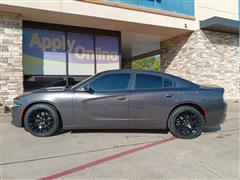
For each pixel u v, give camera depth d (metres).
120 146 4.57
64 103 5.06
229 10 11.77
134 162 3.77
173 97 5.12
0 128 5.86
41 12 8.14
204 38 11.05
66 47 9.82
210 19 10.37
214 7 11.38
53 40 9.59
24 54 9.05
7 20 8.07
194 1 10.92
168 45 12.95
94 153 4.18
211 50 11.24
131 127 5.21
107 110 5.10
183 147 4.52
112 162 3.77
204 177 3.24
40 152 4.21
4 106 7.71
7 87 8.12
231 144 4.71
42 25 9.38
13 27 8.16
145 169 3.50
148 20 9.73
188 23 10.75
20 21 8.27
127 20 9.30
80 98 5.07
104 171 3.43
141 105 5.11
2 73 8.05
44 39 9.41
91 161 3.81
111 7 8.98
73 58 9.98
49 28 9.51
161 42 13.58
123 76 5.30
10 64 8.16
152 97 5.11
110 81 5.25
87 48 10.27
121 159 3.89
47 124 5.13
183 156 4.04
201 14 11.06
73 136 5.19
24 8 7.74
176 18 10.42
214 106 5.16
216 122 5.21
